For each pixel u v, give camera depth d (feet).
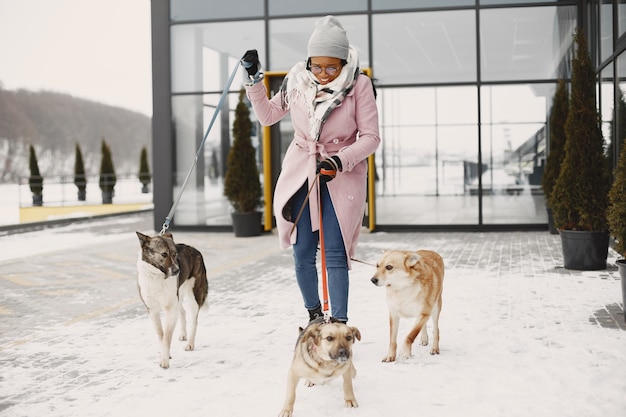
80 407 11.55
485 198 40.40
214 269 27.91
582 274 24.18
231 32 42.75
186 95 43.55
